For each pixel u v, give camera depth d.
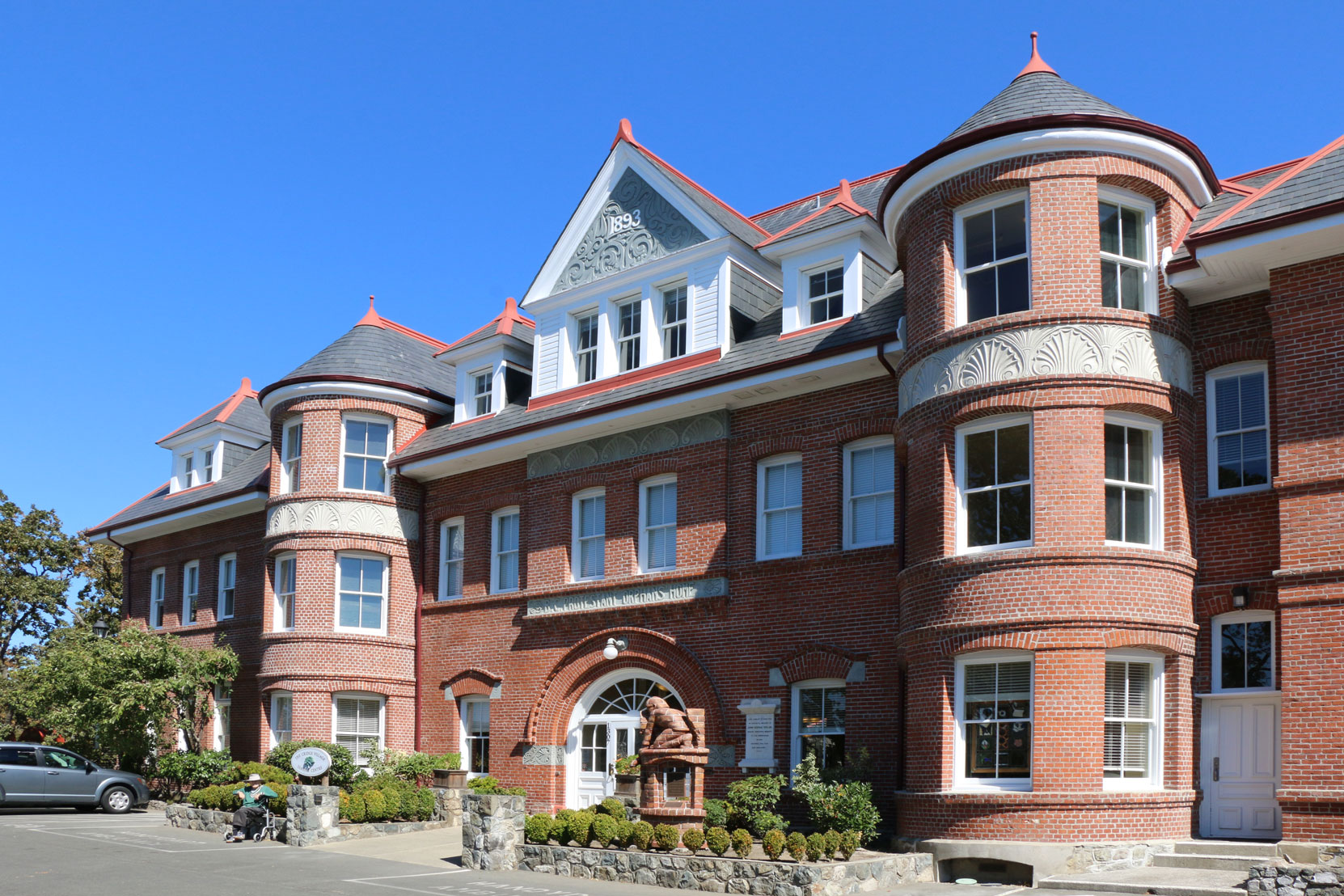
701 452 24.48
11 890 16.81
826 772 20.48
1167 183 18.97
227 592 35.47
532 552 27.53
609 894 16.69
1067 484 17.78
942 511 18.78
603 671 25.70
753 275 25.83
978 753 18.11
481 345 29.89
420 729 29.70
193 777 29.66
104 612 51.09
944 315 19.33
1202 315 19.17
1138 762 17.67
